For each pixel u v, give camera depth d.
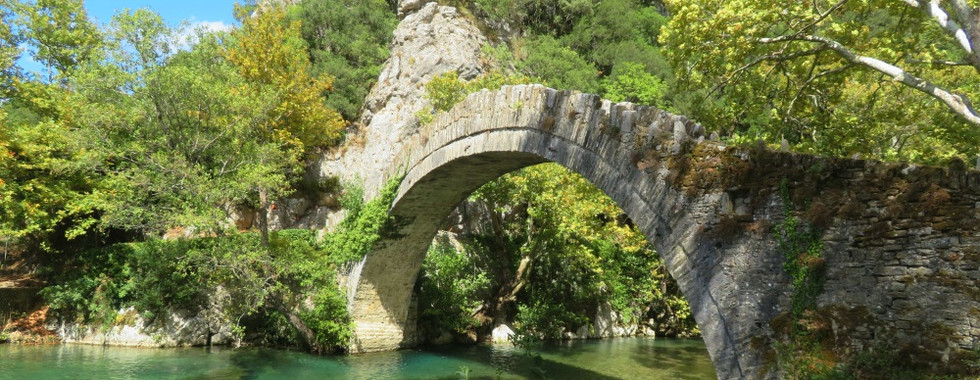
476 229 25.67
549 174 20.31
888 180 6.76
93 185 20.03
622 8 35.34
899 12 11.55
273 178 17.22
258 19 25.98
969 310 5.93
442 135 15.08
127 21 18.98
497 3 32.41
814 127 14.42
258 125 20.77
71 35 22.97
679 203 8.66
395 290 19.56
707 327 8.09
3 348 17.69
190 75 17.28
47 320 19.34
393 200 17.52
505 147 12.33
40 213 18.03
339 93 28.72
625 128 9.55
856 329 6.70
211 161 19.02
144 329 18.61
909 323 6.32
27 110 21.78
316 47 31.00
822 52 12.88
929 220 6.36
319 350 18.47
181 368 15.66
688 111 26.78
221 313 19.34
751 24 11.47
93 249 20.16
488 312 22.77
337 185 27.05
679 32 12.55
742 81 14.36
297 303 18.80
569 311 23.78
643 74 29.75
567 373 16.31
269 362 16.92
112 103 17.92
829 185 7.27
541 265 23.84
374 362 17.53
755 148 7.98
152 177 16.89
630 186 9.34
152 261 18.77
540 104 11.41
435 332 21.30
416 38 28.86
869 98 14.52
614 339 23.75
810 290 7.12
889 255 6.60
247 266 16.81
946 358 5.98
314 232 21.80
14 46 22.19
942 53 11.91
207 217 15.69
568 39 34.38
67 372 14.66
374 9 32.00
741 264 7.85
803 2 11.04
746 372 7.54
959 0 7.72
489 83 22.88
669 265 8.68
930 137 13.93
